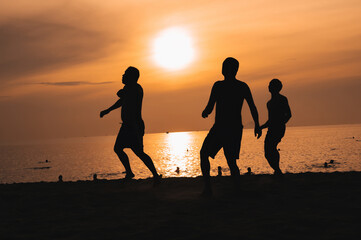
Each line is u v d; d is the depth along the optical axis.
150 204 5.84
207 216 4.86
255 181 8.02
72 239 4.02
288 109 8.24
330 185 6.93
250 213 4.96
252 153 115.75
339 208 5.11
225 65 6.21
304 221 4.45
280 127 8.22
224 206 5.45
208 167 6.28
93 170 89.44
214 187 7.38
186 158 112.62
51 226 4.67
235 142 6.17
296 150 119.50
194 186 7.59
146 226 4.46
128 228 4.41
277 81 8.24
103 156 146.50
